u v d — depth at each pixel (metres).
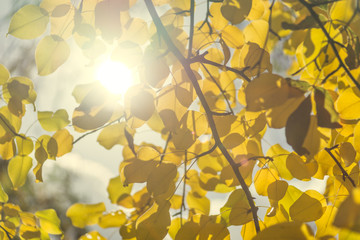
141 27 1.55
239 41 1.58
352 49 1.43
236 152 1.58
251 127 1.52
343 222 1.13
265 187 1.54
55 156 1.60
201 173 1.70
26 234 1.77
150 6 1.52
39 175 1.58
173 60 1.59
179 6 1.58
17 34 1.49
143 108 1.49
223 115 1.51
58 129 1.60
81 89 1.54
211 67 1.64
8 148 1.59
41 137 1.60
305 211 1.47
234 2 1.49
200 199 1.80
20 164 1.61
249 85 1.34
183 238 1.46
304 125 1.32
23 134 1.60
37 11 1.49
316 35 1.43
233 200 1.56
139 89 1.50
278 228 1.32
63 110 1.61
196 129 1.51
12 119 1.57
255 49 1.52
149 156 1.52
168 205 1.51
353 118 1.41
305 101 1.33
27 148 1.61
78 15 1.50
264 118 1.50
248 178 1.58
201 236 1.46
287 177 1.55
